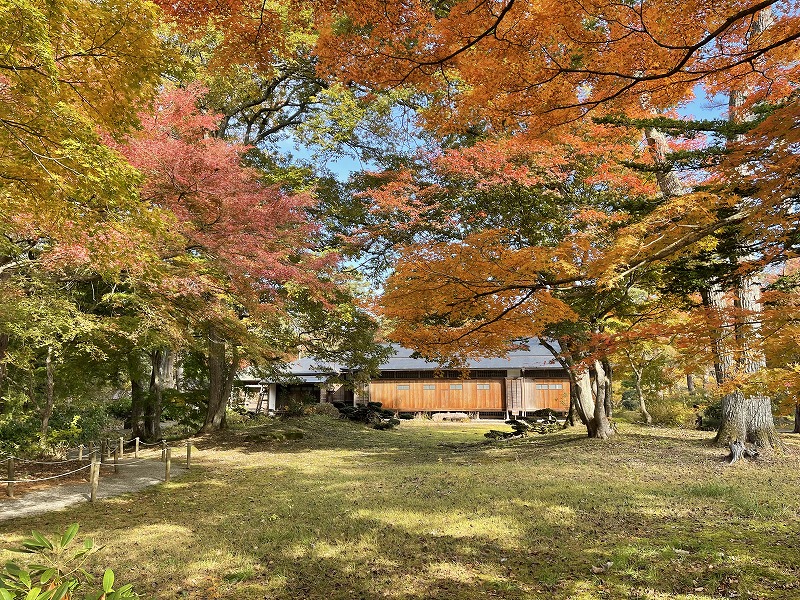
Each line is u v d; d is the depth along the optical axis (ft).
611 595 14.87
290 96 57.41
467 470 37.14
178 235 24.88
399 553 18.98
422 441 66.49
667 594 14.67
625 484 30.01
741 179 13.38
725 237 16.39
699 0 10.02
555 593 15.21
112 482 34.63
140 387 57.88
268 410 98.53
